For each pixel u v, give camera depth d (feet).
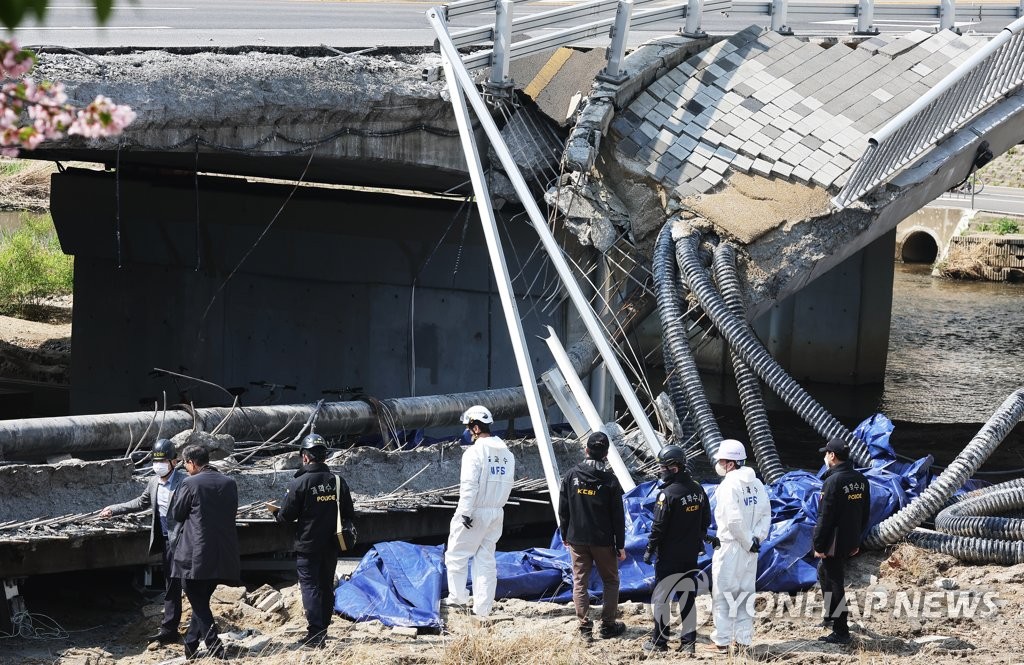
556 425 165.27
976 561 115.34
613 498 95.96
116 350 230.68
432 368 200.34
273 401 215.31
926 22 198.39
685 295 157.48
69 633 106.01
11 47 45.55
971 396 269.64
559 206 165.17
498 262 142.31
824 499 96.48
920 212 490.49
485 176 171.83
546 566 114.52
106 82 138.92
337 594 107.34
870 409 256.32
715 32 201.36
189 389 223.51
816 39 181.47
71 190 226.99
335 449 142.92
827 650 95.50
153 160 196.03
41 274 354.13
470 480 101.45
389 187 219.00
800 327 281.13
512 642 93.40
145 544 113.70
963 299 409.49
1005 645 96.58
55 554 107.96
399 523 133.39
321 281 207.82
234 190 214.07
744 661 91.40
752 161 164.66
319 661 90.89
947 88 153.07
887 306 280.92
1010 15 196.85
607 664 90.63
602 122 165.37
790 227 157.99
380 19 212.84
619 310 165.68
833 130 166.40
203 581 91.61
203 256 218.18
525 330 189.88
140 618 108.68
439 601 105.60
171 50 153.38
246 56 154.51
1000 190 529.04
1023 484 123.44
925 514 116.47
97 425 121.70
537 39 170.71
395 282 200.95
